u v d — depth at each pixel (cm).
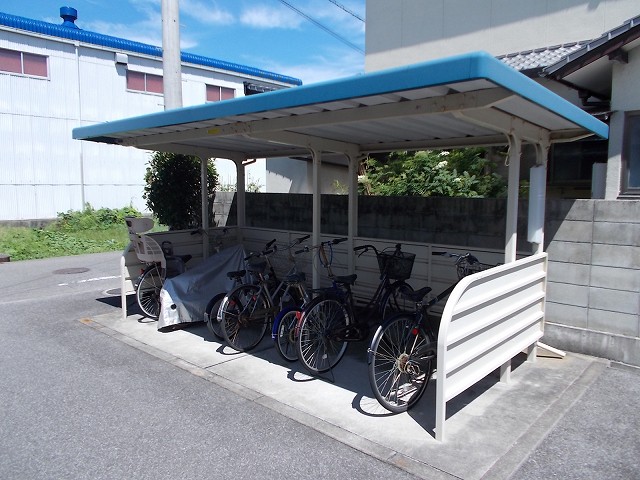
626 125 523
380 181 831
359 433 301
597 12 754
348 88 285
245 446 287
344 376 389
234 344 436
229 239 664
